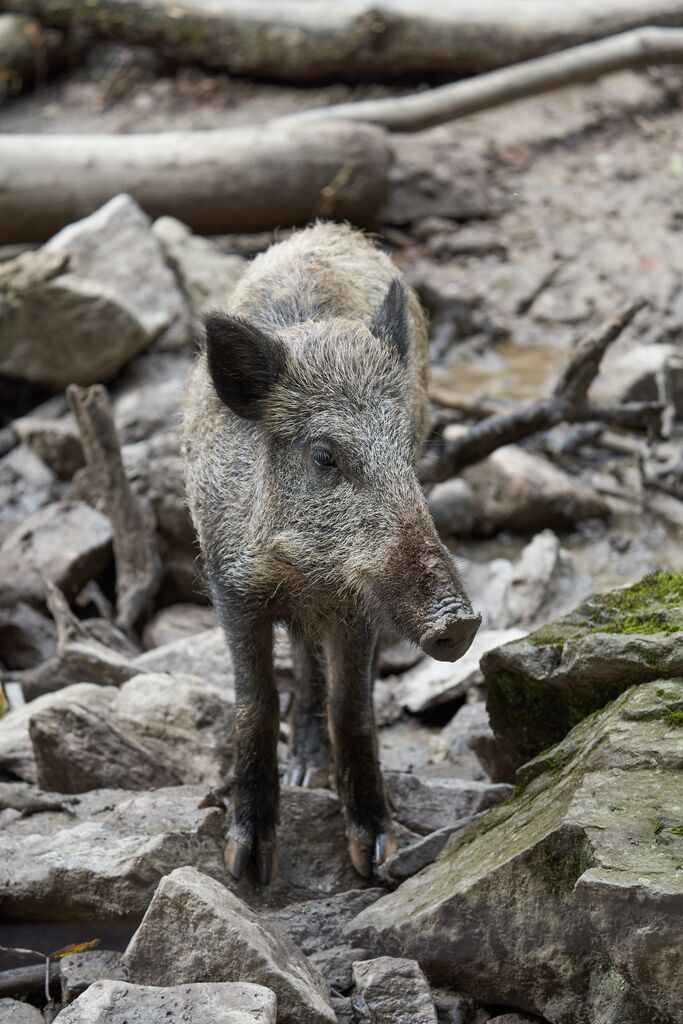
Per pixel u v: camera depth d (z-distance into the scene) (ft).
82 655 35.76
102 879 25.13
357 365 25.66
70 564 42.14
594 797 22.59
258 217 66.49
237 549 26.96
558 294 64.75
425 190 71.67
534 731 27.76
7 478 50.57
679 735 23.16
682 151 75.72
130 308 53.62
